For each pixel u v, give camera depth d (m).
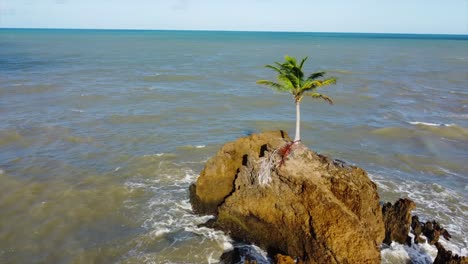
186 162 34.69
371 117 52.09
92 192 28.64
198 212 25.55
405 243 22.16
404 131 45.19
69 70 90.44
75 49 154.75
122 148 37.97
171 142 40.09
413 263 20.80
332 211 18.78
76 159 34.91
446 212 26.84
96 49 158.75
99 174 31.75
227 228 22.91
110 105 55.59
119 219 25.22
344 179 20.27
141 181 30.72
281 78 21.03
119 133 42.62
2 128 42.75
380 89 73.00
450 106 59.56
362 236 18.22
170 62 115.25
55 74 82.94
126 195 28.38
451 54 160.75
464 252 21.95
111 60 116.50
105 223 24.77
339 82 80.62
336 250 18.16
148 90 67.19
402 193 29.64
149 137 41.56
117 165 33.75
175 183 30.44
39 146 37.94
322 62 124.00
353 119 50.81
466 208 27.53
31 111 51.03
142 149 37.81
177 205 26.86
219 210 22.98
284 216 20.28
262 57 138.88
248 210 21.52
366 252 17.97
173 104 56.91
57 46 167.88
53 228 24.08
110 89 67.25
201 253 21.33
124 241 22.78
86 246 22.36
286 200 20.27
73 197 27.83
